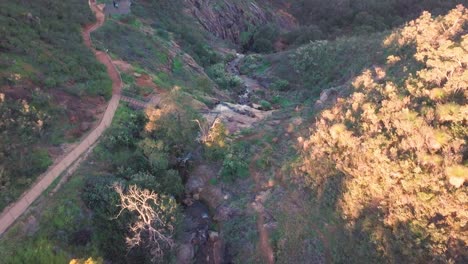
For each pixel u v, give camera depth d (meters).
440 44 33.50
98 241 24.23
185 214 29.00
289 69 57.19
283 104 48.50
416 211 21.42
